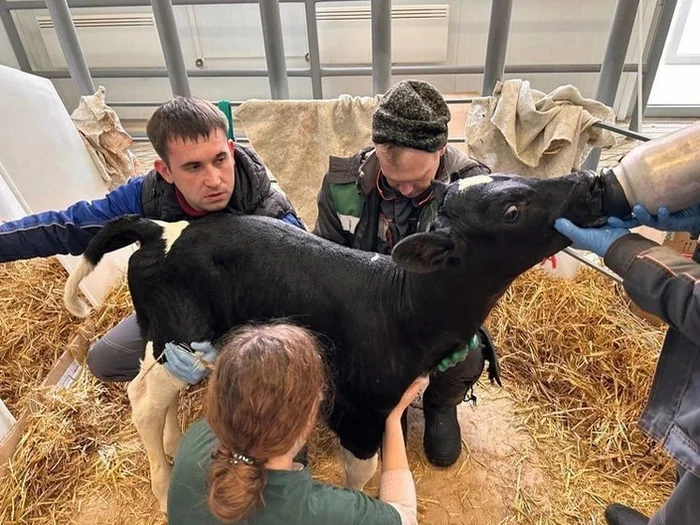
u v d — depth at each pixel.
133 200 1.64
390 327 1.37
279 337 0.99
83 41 4.71
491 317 2.45
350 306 1.39
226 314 1.45
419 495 1.90
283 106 2.34
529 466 1.97
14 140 2.30
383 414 1.47
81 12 4.57
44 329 2.46
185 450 1.11
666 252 1.02
